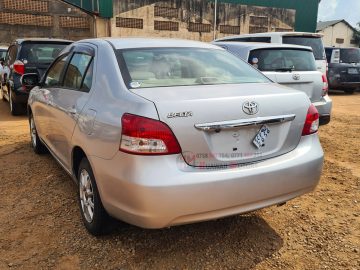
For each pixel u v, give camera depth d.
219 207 2.73
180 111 2.65
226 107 2.77
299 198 4.09
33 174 4.78
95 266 2.94
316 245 3.22
